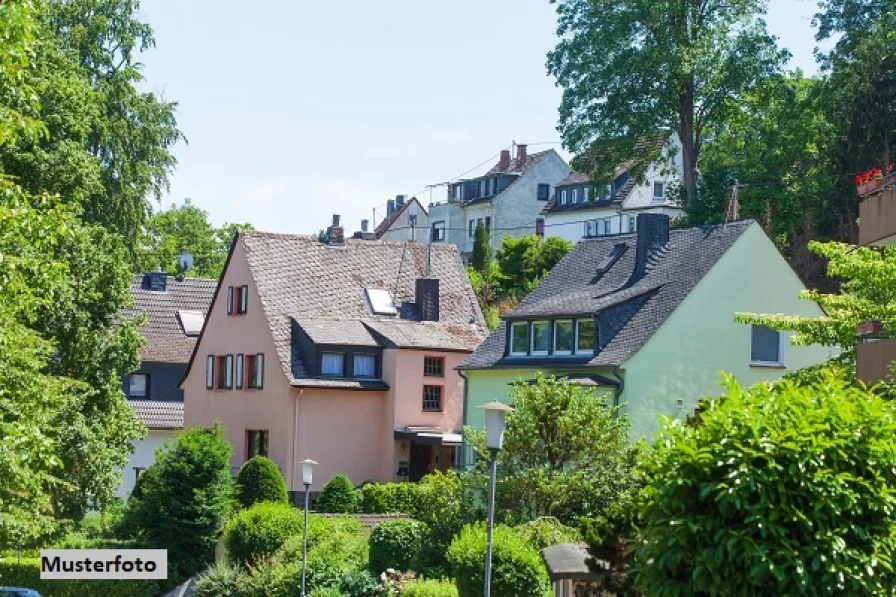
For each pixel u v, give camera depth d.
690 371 39.09
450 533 29.86
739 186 53.19
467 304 55.38
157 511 37.72
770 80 54.19
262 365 51.38
